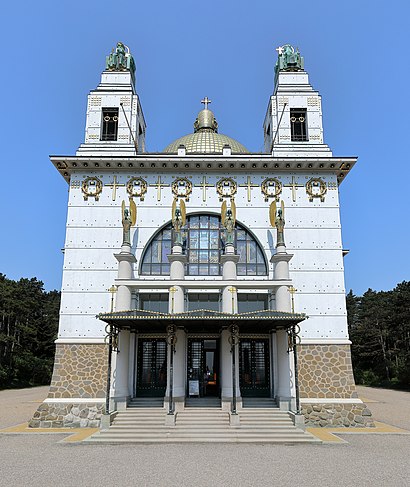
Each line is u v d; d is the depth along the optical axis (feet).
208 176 105.50
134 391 93.30
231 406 83.61
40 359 279.49
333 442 71.15
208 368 95.20
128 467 54.19
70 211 102.68
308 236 102.01
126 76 115.65
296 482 47.19
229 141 135.74
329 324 96.37
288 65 117.50
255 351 96.32
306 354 93.97
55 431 83.41
